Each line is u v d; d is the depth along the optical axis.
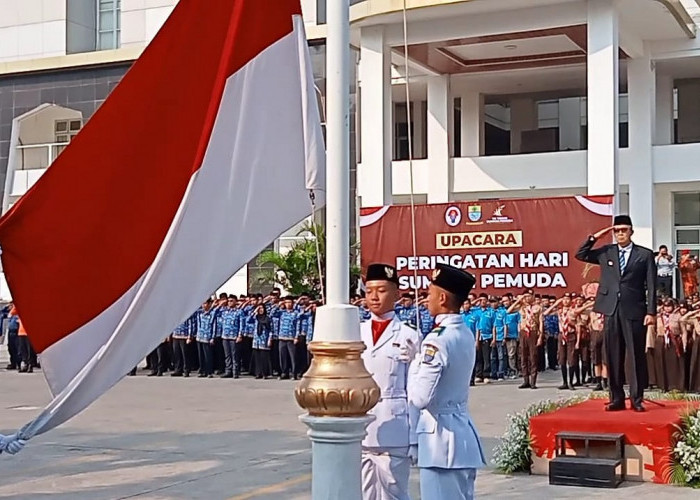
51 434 11.78
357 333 3.97
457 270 4.89
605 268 8.89
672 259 23.00
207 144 4.36
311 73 4.46
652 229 24.59
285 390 17.22
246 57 4.46
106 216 4.38
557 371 20.27
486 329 18.23
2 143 33.06
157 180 4.42
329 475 3.84
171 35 4.48
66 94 32.38
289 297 20.81
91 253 4.35
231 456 10.03
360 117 23.52
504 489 7.99
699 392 15.98
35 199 4.32
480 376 18.20
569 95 30.25
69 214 4.34
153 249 4.38
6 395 16.98
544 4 21.34
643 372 8.82
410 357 5.33
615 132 20.84
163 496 8.08
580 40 23.25
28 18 34.94
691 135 28.41
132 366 4.23
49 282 4.32
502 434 11.16
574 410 9.00
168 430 12.02
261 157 4.45
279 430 11.92
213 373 20.67
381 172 22.67
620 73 26.67
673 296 22.05
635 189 24.75
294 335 19.52
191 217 4.31
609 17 20.86
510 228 20.08
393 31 22.86
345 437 3.85
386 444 5.29
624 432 8.25
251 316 20.12
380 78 22.75
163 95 4.46
